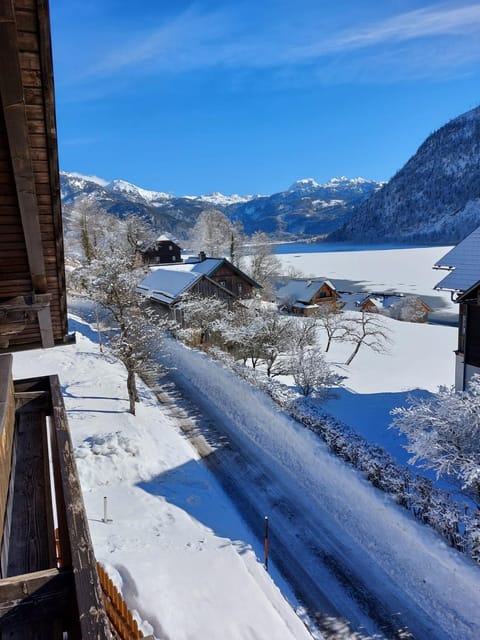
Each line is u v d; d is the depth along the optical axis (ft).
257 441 54.65
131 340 61.98
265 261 192.95
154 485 44.42
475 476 30.48
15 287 20.90
